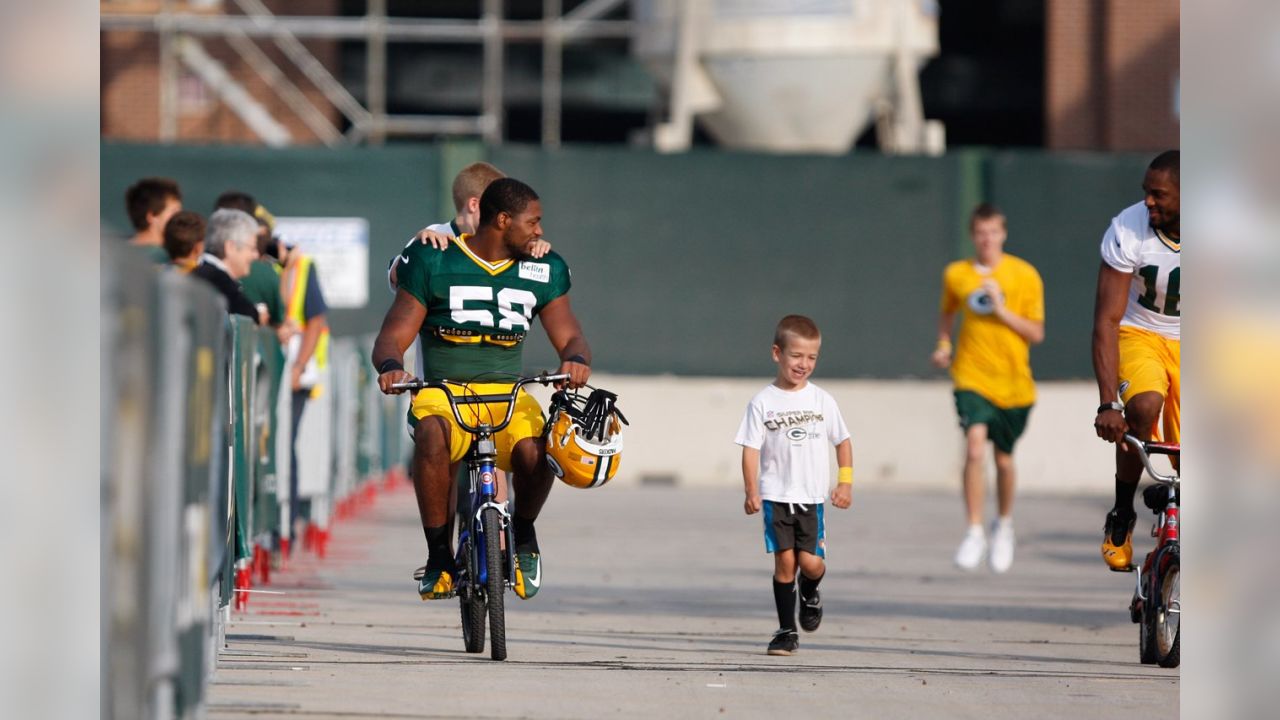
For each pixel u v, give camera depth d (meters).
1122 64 89.50
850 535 51.16
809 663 26.98
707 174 67.50
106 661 14.38
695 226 67.50
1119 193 67.31
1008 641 30.16
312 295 39.88
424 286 25.81
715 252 67.50
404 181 67.12
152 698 15.41
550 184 67.31
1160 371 26.31
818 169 67.56
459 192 28.62
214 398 18.97
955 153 67.44
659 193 67.44
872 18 75.56
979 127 113.00
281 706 21.27
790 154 67.56
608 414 25.64
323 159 67.06
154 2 89.06
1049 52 90.69
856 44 75.44
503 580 26.09
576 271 67.31
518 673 24.89
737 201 67.50
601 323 67.50
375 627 30.27
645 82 106.50
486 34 94.19
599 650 27.97
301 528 44.69
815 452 28.17
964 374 41.31
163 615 15.69
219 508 20.27
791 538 28.06
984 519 56.12
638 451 67.69
